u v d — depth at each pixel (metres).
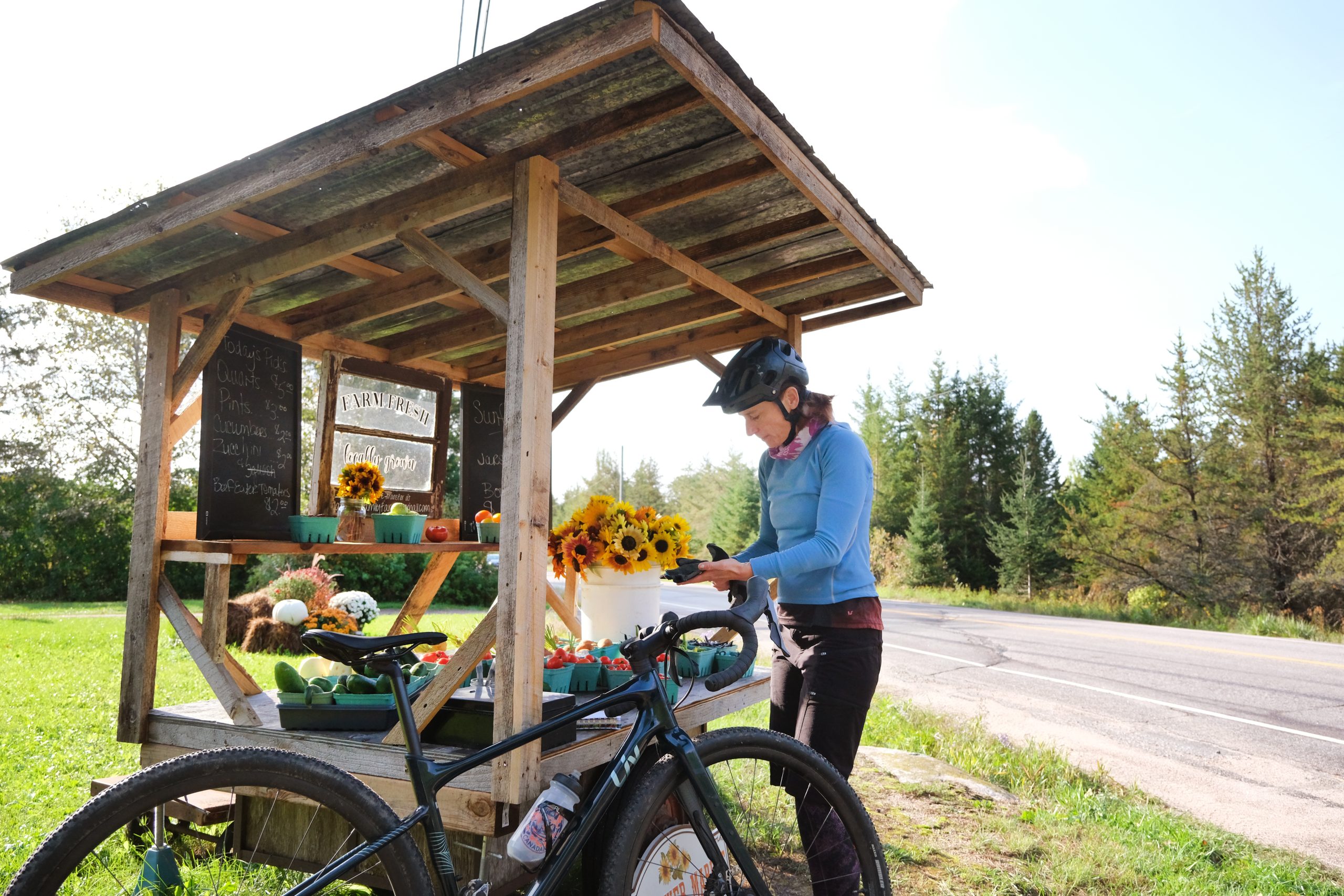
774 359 2.54
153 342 3.28
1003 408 34.25
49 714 5.84
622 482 47.06
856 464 2.52
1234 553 23.80
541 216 2.42
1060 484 34.66
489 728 2.53
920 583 31.78
